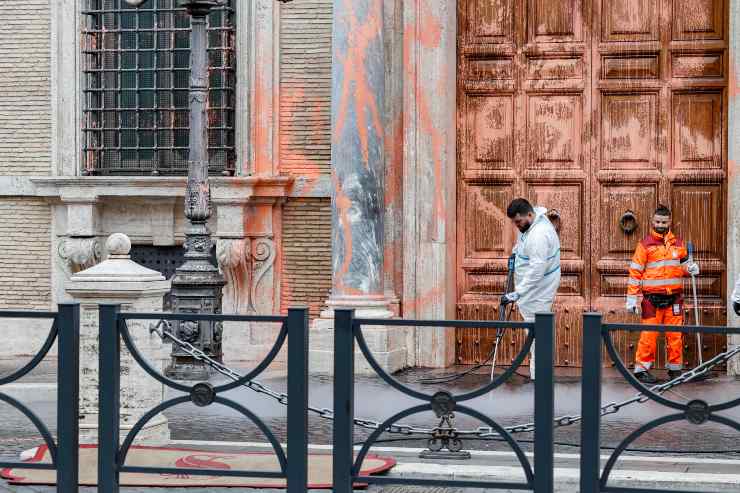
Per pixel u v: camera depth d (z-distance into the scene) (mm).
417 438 13648
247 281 22312
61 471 11180
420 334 21141
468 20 21609
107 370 11133
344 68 20500
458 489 12031
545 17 21375
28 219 23172
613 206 21203
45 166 23094
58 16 22938
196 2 18906
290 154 22219
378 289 20656
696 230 20828
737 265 20062
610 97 21188
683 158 20906
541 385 10367
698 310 20672
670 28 20922
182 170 22734
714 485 11898
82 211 22656
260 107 22172
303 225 22188
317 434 15242
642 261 19438
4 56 23219
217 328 19531
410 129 21000
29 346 23094
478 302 21625
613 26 21141
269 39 22141
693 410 10234
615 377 19766
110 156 23031
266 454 13492
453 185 21484
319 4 22047
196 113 19234
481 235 21641
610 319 21188
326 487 11867
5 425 15961
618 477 12062
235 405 11039
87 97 22984
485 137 21594
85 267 22766
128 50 22812
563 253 21406
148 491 11945
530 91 21438
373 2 20484
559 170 21375
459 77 21656
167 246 22906
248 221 22266
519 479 12258
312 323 22172
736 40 19922
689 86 20859
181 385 11141
